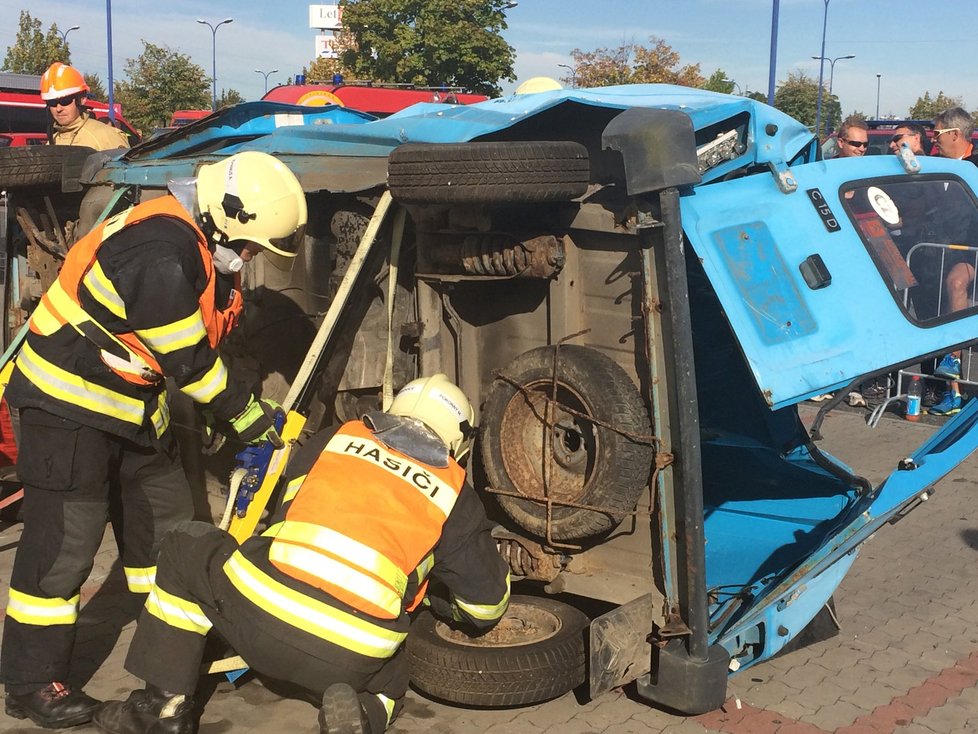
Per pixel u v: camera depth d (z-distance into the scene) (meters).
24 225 5.29
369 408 3.76
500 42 32.97
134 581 3.52
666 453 3.14
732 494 4.61
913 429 7.67
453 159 3.05
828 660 3.86
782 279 3.21
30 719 3.21
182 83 43.34
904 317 3.45
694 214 3.17
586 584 3.42
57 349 3.00
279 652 2.74
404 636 2.84
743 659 3.45
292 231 3.12
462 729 3.24
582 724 3.29
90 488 3.08
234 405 3.02
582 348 3.29
